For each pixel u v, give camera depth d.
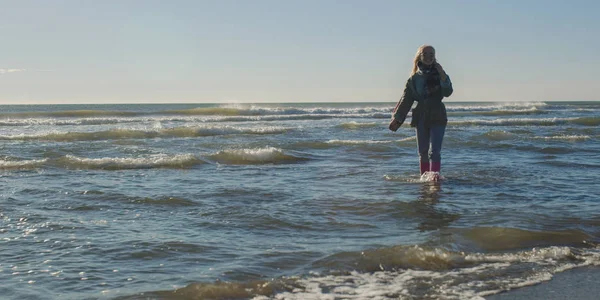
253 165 9.85
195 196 6.50
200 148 12.86
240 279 3.57
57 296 3.25
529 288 3.47
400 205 5.97
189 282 3.49
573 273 3.79
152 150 12.25
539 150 12.34
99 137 17.05
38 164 9.21
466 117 37.03
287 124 26.78
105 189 6.96
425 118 7.76
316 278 3.62
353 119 33.03
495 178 8.05
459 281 3.60
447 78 7.67
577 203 6.14
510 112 42.75
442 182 7.67
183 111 38.00
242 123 27.83
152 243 4.39
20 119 30.22
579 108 58.34
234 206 5.91
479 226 4.96
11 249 4.22
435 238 4.55
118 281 3.51
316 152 12.09
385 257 4.03
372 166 9.70
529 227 4.99
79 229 4.87
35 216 5.38
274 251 4.18
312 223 5.16
